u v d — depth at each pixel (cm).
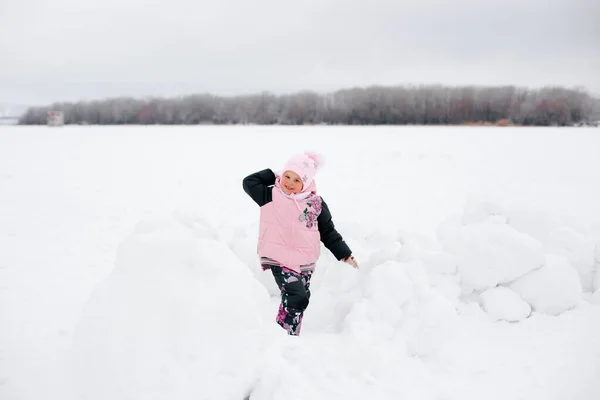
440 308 246
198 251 225
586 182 972
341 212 698
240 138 2381
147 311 204
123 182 880
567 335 238
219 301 210
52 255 442
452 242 296
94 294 218
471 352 227
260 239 284
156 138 2322
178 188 841
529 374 210
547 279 266
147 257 221
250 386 200
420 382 206
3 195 698
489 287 274
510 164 1230
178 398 189
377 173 1059
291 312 262
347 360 214
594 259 298
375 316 245
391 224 625
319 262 327
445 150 1611
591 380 203
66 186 804
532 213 315
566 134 2867
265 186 288
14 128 4097
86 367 196
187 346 198
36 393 214
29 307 320
